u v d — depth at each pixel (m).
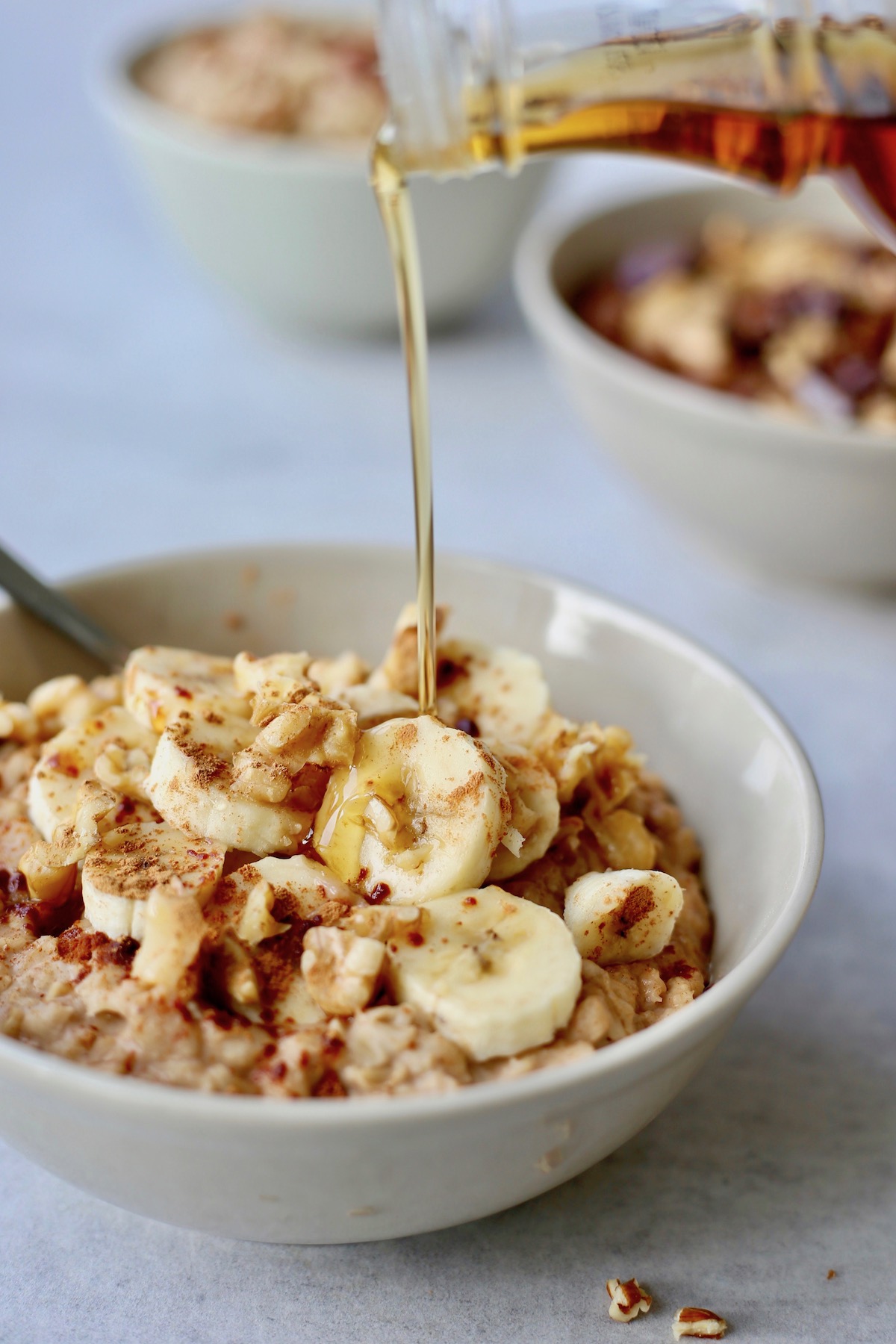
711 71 0.43
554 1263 0.39
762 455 0.56
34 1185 0.41
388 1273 0.39
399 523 0.66
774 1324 0.38
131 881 0.38
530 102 0.43
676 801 0.46
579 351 0.60
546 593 0.48
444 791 0.40
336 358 0.81
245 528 0.66
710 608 0.61
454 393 0.78
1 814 0.43
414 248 0.43
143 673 0.44
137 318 0.85
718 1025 0.36
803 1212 0.41
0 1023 0.37
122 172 1.06
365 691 0.43
